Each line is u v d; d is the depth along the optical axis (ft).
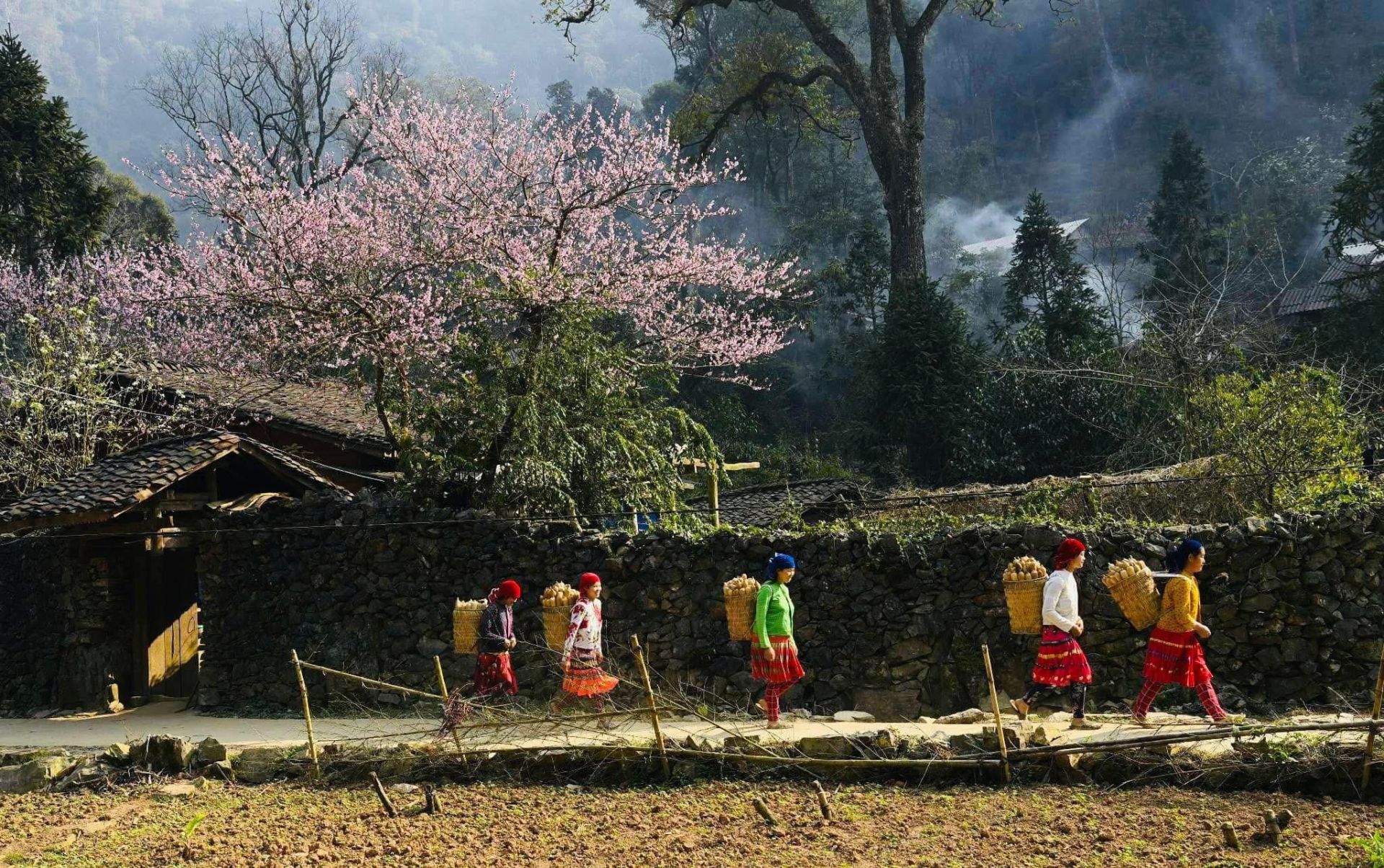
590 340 59.26
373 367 76.95
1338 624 38.86
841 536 44.14
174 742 38.86
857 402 140.46
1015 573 34.12
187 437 60.34
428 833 30.55
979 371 119.14
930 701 42.14
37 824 34.35
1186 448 69.46
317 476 61.57
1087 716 35.24
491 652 40.55
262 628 52.54
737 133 217.56
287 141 159.12
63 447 74.18
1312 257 195.42
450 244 63.31
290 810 33.81
